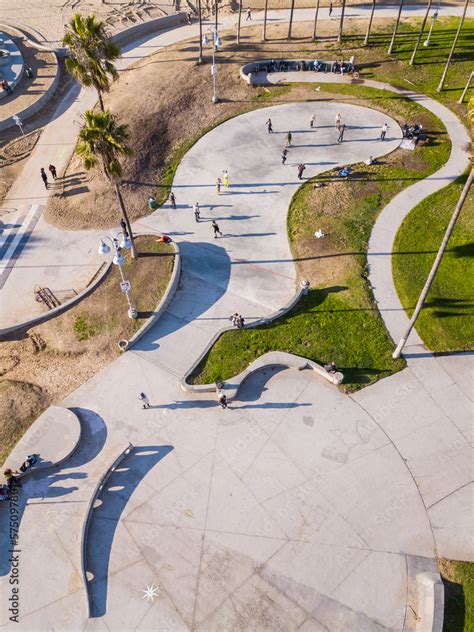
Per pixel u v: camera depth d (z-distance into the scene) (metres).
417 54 51.00
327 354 27.14
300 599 19.31
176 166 39.94
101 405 25.39
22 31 56.38
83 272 32.66
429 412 24.75
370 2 61.16
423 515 21.38
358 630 18.61
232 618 18.95
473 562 20.06
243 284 31.39
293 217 35.62
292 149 41.19
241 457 23.34
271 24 58.19
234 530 21.08
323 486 22.31
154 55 53.78
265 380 26.33
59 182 39.16
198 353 27.58
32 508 21.91
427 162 39.31
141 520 21.45
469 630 18.31
